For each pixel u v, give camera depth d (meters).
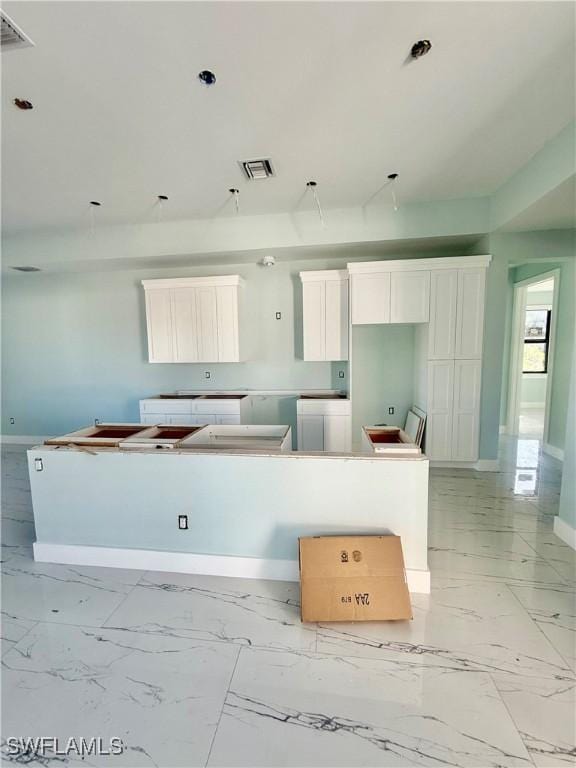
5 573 2.23
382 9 1.51
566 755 1.20
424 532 1.98
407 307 3.85
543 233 3.54
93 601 1.97
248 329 4.76
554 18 1.56
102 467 2.22
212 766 1.18
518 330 5.36
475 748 1.22
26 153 2.59
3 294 5.27
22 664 1.58
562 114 2.24
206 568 2.18
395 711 1.35
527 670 1.52
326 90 2.00
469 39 1.67
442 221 3.60
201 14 1.51
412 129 2.38
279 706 1.38
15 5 1.44
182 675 1.52
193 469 2.13
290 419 4.83
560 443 4.35
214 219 3.94
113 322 5.08
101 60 1.75
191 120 2.25
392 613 1.76
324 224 3.77
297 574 2.09
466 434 3.93
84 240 4.22
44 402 5.37
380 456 1.98
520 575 2.17
